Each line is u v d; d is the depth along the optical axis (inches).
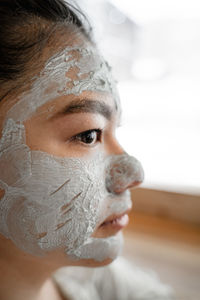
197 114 39.9
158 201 35.0
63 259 15.6
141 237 32.2
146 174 36.6
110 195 16.0
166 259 28.8
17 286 16.8
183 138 41.4
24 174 13.9
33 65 14.1
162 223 34.4
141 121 43.1
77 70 14.7
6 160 13.9
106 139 16.5
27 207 14.0
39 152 13.9
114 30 37.4
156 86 40.8
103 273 24.4
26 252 15.0
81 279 23.9
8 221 14.3
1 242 15.1
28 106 13.9
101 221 15.8
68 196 14.3
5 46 14.0
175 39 37.7
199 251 29.8
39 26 14.8
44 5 15.6
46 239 14.4
